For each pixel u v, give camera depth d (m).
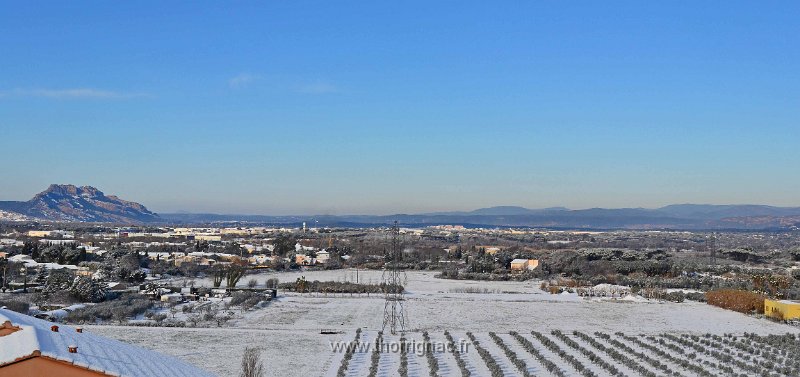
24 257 190.62
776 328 107.19
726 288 155.12
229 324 102.75
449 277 197.25
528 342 87.69
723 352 85.88
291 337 91.75
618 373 71.19
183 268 194.88
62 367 28.80
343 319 110.88
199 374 38.59
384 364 75.75
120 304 114.62
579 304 135.38
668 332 102.31
